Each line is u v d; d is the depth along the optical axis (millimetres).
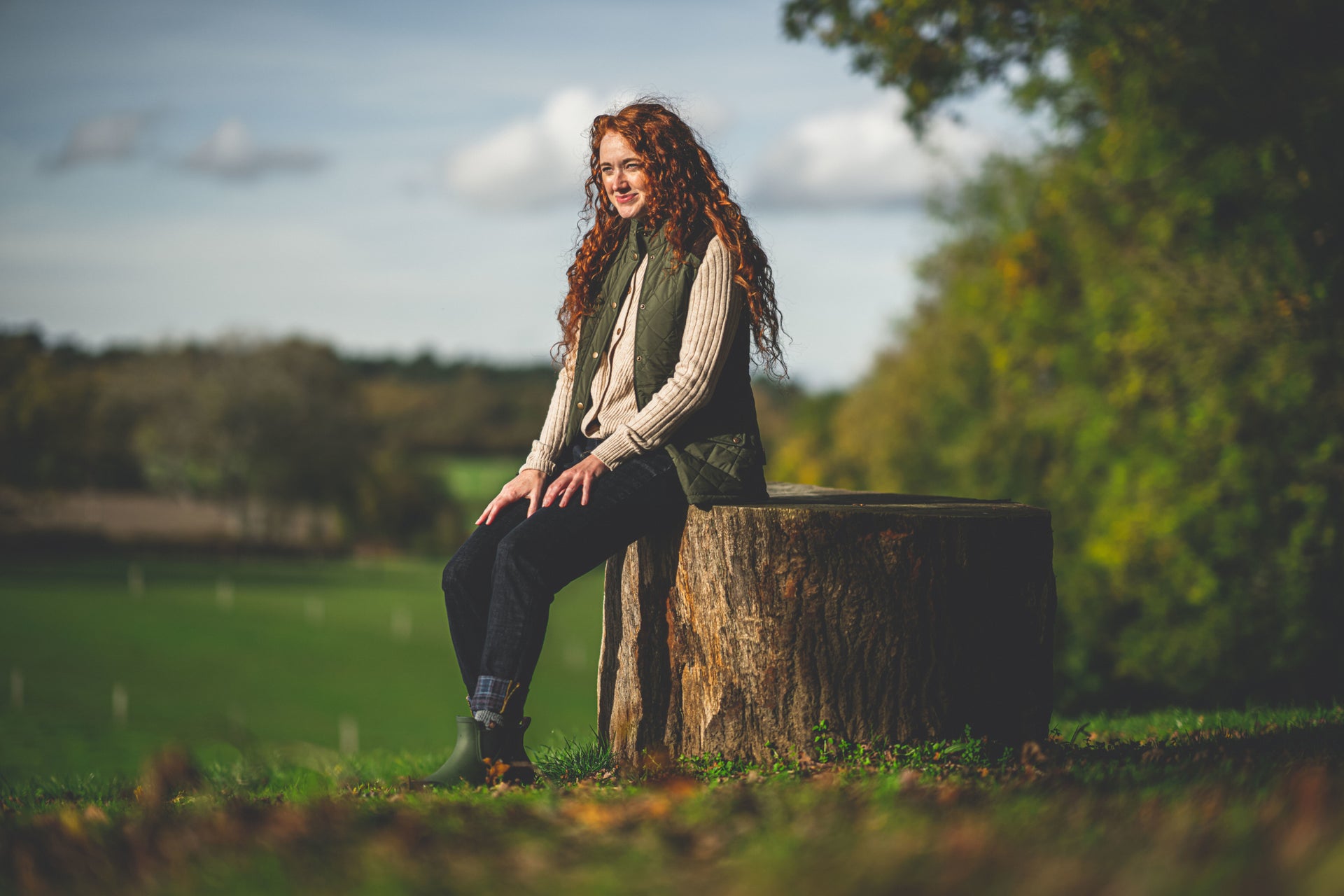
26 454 100375
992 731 5172
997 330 29672
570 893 2641
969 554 5082
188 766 4777
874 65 12430
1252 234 16359
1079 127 17000
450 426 142750
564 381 5570
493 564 5062
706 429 5160
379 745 31359
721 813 3375
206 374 115125
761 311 5309
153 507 113750
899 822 3072
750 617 5020
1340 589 19688
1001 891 2443
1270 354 17922
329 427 115000
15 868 3219
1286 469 19562
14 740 27141
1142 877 2434
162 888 2898
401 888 2701
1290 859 2438
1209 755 4887
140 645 48844
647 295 5148
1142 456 22562
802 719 5020
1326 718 7598
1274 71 11617
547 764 5434
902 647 5027
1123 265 20938
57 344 121188
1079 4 11336
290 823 3438
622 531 5023
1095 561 26188
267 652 49344
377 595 74438
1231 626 20922
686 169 5199
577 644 61344
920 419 44594
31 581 71750
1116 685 27641
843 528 4988
